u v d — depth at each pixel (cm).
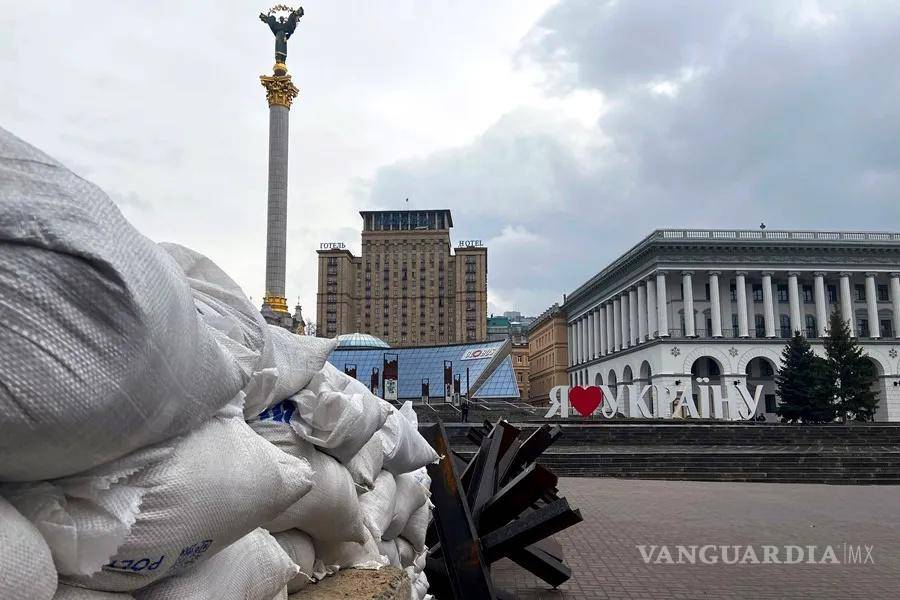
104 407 116
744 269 5275
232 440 175
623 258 5825
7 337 103
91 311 112
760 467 1750
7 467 116
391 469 391
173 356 133
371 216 11688
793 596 599
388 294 10988
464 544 445
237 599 186
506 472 590
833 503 1239
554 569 581
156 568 148
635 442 2172
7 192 106
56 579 123
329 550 287
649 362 5372
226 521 163
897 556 764
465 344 4947
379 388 4659
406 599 290
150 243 134
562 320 8019
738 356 5138
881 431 2219
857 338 4816
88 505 132
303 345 272
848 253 5297
